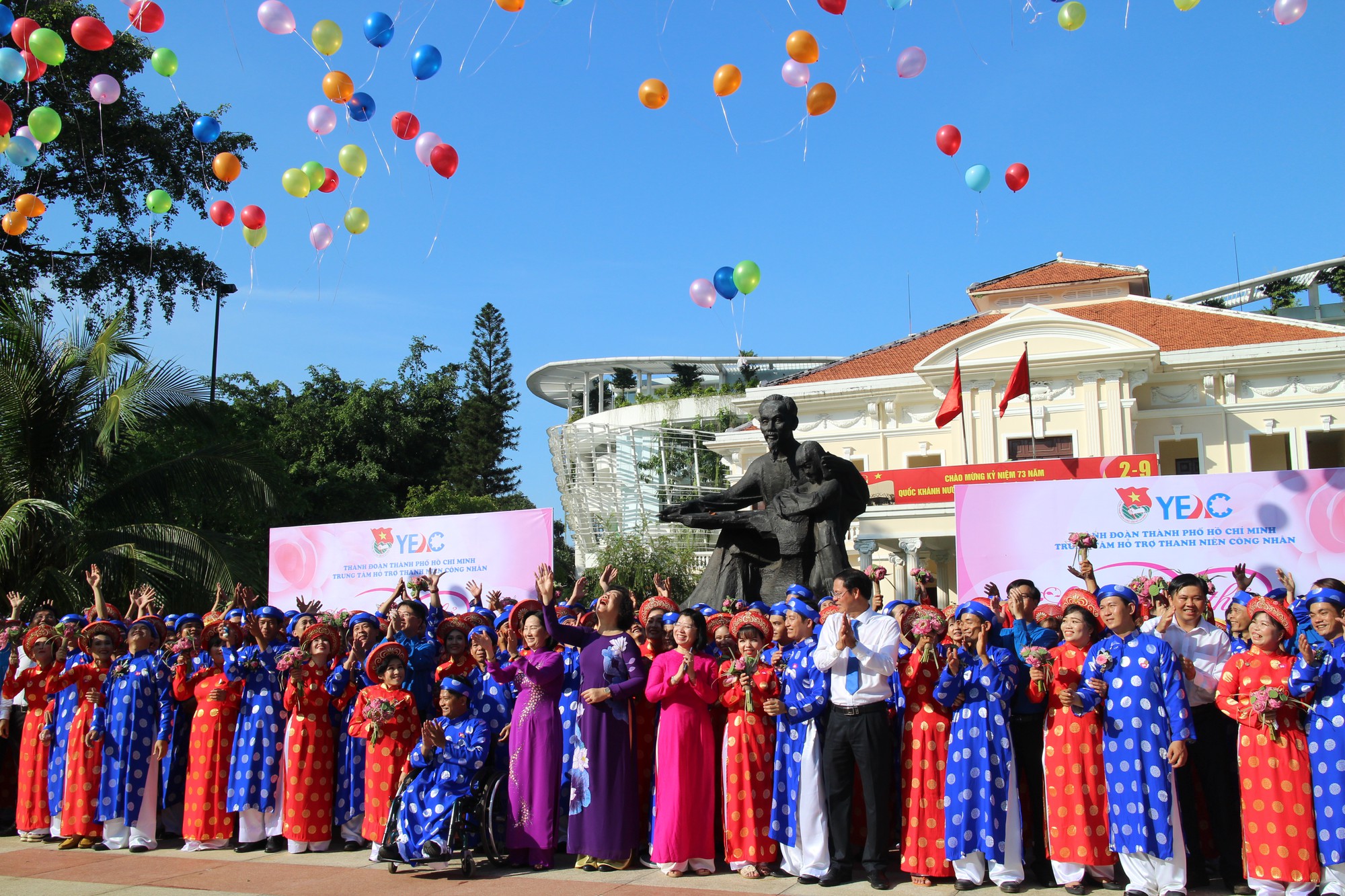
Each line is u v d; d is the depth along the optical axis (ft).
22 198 43.37
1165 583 25.66
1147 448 110.22
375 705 25.61
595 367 230.27
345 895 22.34
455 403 204.33
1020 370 102.47
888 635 22.68
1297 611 23.73
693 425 173.58
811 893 21.83
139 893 22.90
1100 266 134.92
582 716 24.68
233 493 60.34
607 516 132.05
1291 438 106.42
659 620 26.89
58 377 56.49
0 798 33.88
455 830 23.81
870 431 118.83
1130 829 20.62
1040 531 34.30
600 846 23.98
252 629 28.76
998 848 21.47
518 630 26.22
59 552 53.98
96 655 29.86
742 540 34.27
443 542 42.27
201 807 27.91
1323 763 20.22
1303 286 184.55
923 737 22.63
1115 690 21.34
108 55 76.43
